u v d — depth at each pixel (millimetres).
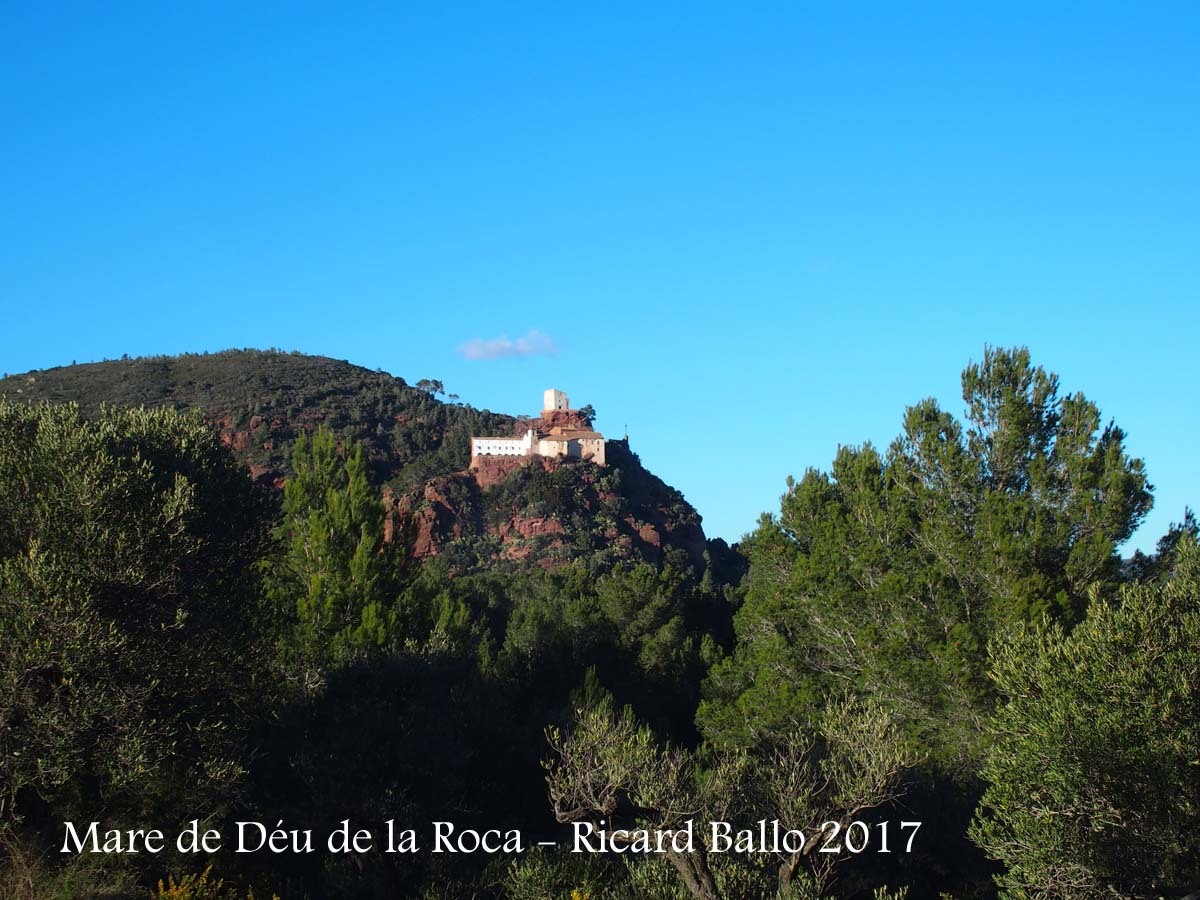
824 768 19406
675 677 47781
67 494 20859
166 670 21688
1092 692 17500
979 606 28266
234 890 19734
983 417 30672
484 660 43188
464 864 23297
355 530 39688
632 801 18031
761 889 18594
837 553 32469
